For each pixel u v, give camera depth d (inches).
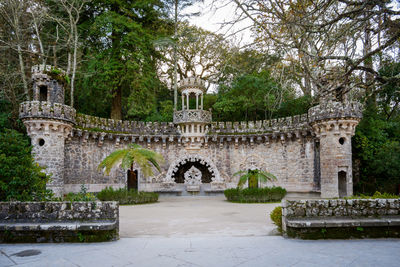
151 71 1122.0
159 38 1021.2
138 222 433.7
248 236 318.7
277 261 224.8
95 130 885.2
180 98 1444.4
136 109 1059.9
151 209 607.2
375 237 300.7
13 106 902.4
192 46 1158.3
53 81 768.9
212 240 298.2
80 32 1067.9
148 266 215.8
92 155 898.7
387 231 302.4
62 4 954.1
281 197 779.4
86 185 871.1
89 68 970.7
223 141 1041.5
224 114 1231.5
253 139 1013.2
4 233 290.4
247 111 1215.6
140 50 1025.5
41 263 224.5
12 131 410.3
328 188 756.6
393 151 781.9
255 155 1010.7
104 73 965.2
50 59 1053.2
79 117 856.3
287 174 938.7
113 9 1061.1
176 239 304.7
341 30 323.6
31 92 978.7
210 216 492.7
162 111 1296.8
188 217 482.0
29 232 291.3
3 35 958.4
